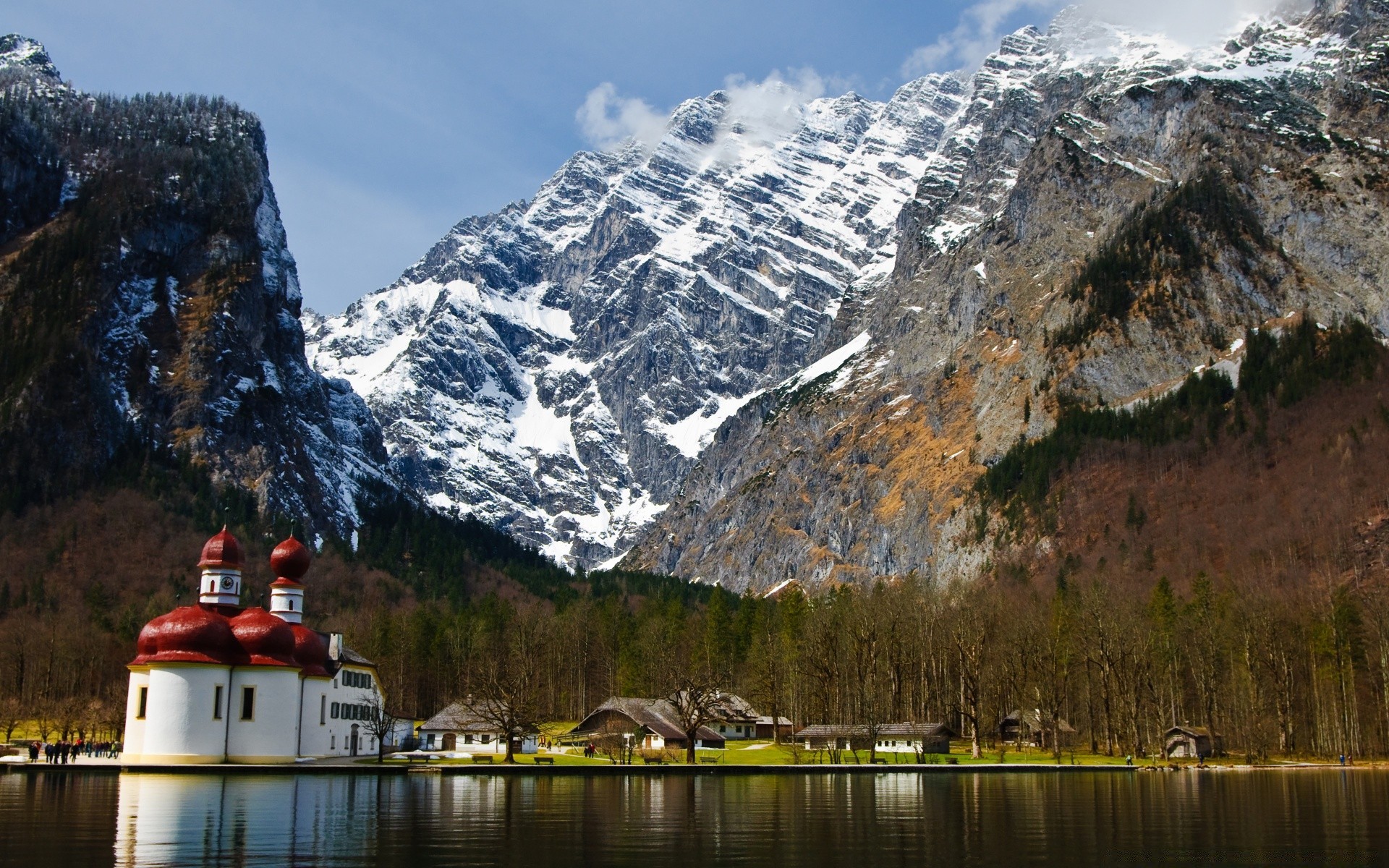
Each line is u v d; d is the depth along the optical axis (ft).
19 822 269.23
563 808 318.86
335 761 500.33
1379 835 277.44
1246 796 384.06
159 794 340.59
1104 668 608.60
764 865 225.35
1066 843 258.98
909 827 285.23
